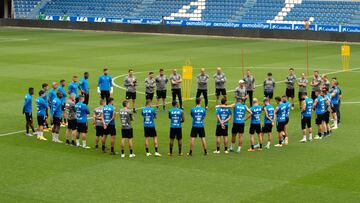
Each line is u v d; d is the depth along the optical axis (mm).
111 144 25297
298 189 20656
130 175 22250
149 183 21312
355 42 75375
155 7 93438
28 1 101688
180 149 25156
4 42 73688
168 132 29594
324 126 28656
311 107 27609
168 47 69875
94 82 44938
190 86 43906
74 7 98000
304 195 20031
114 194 20109
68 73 49000
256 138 28547
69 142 27266
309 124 27891
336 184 21188
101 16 95188
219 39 80375
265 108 26359
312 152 25734
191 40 78562
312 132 29766
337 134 29219
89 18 94062
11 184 21125
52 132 28234
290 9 86125
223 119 25391
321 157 24875
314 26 79625
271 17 86250
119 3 95562
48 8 99750
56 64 54344
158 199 19625
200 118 24906
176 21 88438
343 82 45344
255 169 23047
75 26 93188
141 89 42625
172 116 24844
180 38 81375
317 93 28672
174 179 21766
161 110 35375
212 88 43312
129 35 85312
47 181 21484
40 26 95688
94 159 24484
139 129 30234
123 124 24656
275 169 23062
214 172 22641
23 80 44969
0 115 33125
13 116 32938
